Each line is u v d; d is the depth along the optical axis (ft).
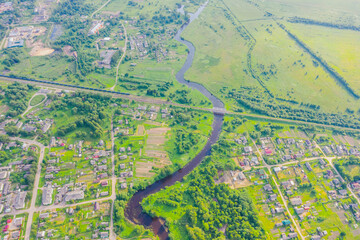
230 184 564.30
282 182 568.00
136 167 584.40
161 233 481.05
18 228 470.39
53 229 471.62
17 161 574.15
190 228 470.80
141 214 507.71
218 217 491.72
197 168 590.14
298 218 514.27
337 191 564.71
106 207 507.30
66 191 526.57
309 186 567.59
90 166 578.25
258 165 605.73
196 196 521.65
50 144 620.08
